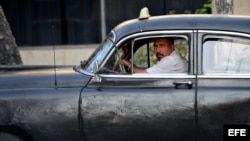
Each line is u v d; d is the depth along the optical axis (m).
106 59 7.41
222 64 7.17
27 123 7.29
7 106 7.33
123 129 7.16
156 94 7.11
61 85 7.39
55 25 17.75
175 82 7.15
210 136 7.04
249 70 7.12
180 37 7.29
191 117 7.04
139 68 7.62
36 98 7.31
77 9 17.67
